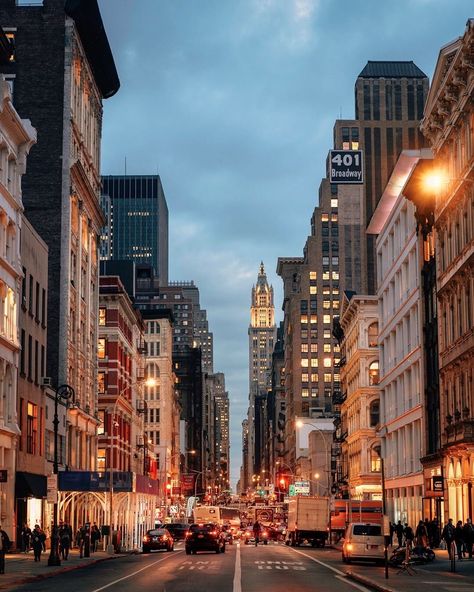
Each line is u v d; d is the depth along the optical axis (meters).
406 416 87.75
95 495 74.06
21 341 67.06
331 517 87.62
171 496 172.38
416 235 82.75
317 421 192.62
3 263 59.22
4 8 88.88
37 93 87.62
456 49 66.12
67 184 86.25
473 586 32.94
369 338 120.38
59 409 80.50
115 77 104.56
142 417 138.12
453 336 68.88
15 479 63.25
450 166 69.56
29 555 59.69
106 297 110.69
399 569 44.78
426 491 76.94
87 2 88.56
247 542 100.31
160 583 35.78
